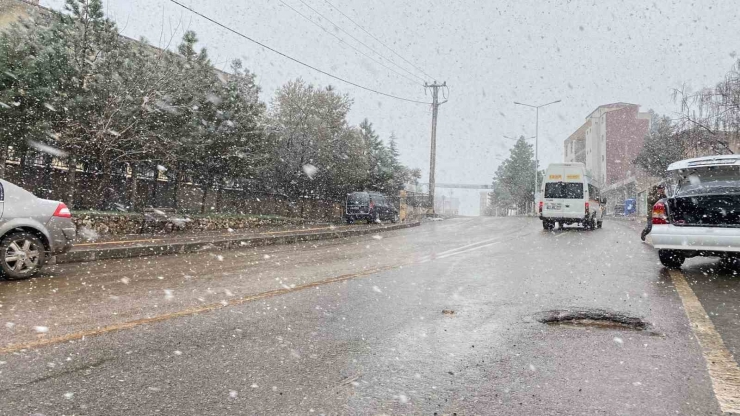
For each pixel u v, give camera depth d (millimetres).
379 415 2574
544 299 5457
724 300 5305
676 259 7699
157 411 2613
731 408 2613
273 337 4012
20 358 3439
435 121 39125
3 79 11352
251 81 19672
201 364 3348
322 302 5406
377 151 38062
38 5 16828
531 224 26609
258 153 19109
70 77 12570
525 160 80000
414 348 3709
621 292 5809
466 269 8023
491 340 3906
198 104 16406
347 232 18344
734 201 6961
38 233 7445
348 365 3338
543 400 2748
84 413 2578
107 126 13305
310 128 24406
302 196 27062
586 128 74062
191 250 11852
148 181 17531
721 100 18484
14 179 13688
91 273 7840
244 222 19797
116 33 14312
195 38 16547
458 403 2719
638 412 2584
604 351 3592
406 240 15172
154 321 4516
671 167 7871
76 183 15203
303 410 2635
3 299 5590
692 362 3326
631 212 47875
